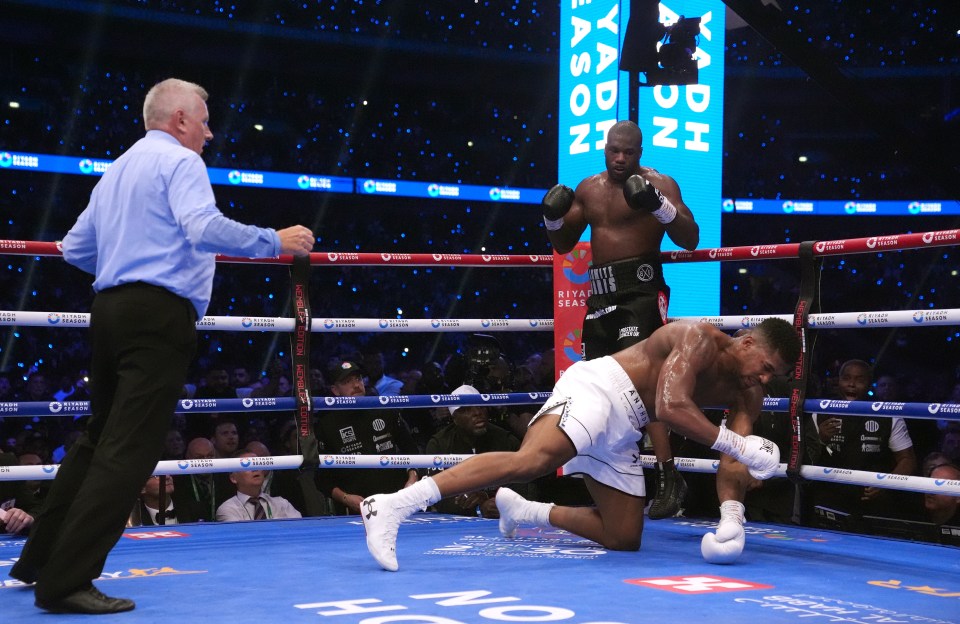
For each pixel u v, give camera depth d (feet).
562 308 14.67
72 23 46.60
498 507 10.96
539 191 54.08
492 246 56.03
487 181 57.11
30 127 46.32
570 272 14.57
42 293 44.83
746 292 55.21
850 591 8.13
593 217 12.91
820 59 22.08
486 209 55.88
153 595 7.75
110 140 48.19
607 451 10.08
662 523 12.98
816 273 11.76
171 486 15.44
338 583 8.27
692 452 14.76
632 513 10.18
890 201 53.88
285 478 16.89
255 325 12.30
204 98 8.33
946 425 22.09
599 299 12.81
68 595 7.05
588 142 19.80
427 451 16.01
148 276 7.51
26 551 7.89
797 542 11.12
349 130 54.49
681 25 18.58
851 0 54.70
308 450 12.36
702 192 21.75
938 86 53.52
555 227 12.91
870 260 56.18
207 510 16.69
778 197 57.93
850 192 58.13
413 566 9.19
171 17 47.80
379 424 15.96
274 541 10.96
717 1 21.91
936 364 47.52
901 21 53.98
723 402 10.32
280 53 51.57
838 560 9.87
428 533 11.65
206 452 16.16
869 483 10.73
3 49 47.03
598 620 6.72
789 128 58.39
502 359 16.60
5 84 46.26
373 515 8.97
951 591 8.22
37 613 7.18
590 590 7.96
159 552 10.12
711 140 21.79
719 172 21.95
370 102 55.62
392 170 55.06
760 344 9.65
